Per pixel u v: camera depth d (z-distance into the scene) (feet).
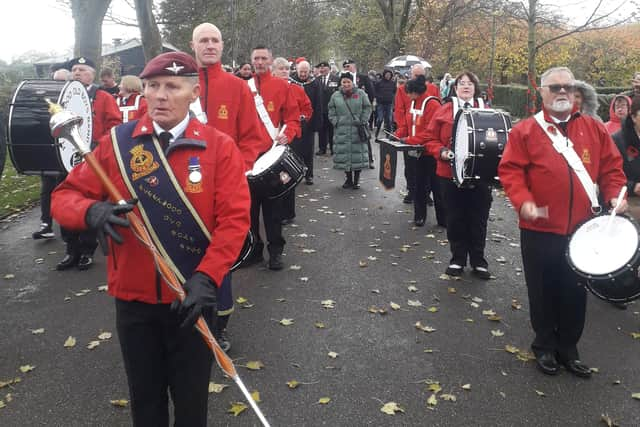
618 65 76.43
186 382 7.64
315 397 11.44
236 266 9.74
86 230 6.78
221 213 7.34
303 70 31.96
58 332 14.42
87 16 44.70
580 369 12.26
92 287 17.46
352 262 19.51
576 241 11.31
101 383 12.02
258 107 19.29
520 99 62.28
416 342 13.79
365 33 114.11
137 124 7.45
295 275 18.24
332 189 31.68
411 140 23.41
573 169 11.78
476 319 15.11
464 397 11.47
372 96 48.21
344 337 14.02
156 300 7.39
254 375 12.22
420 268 18.98
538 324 12.46
